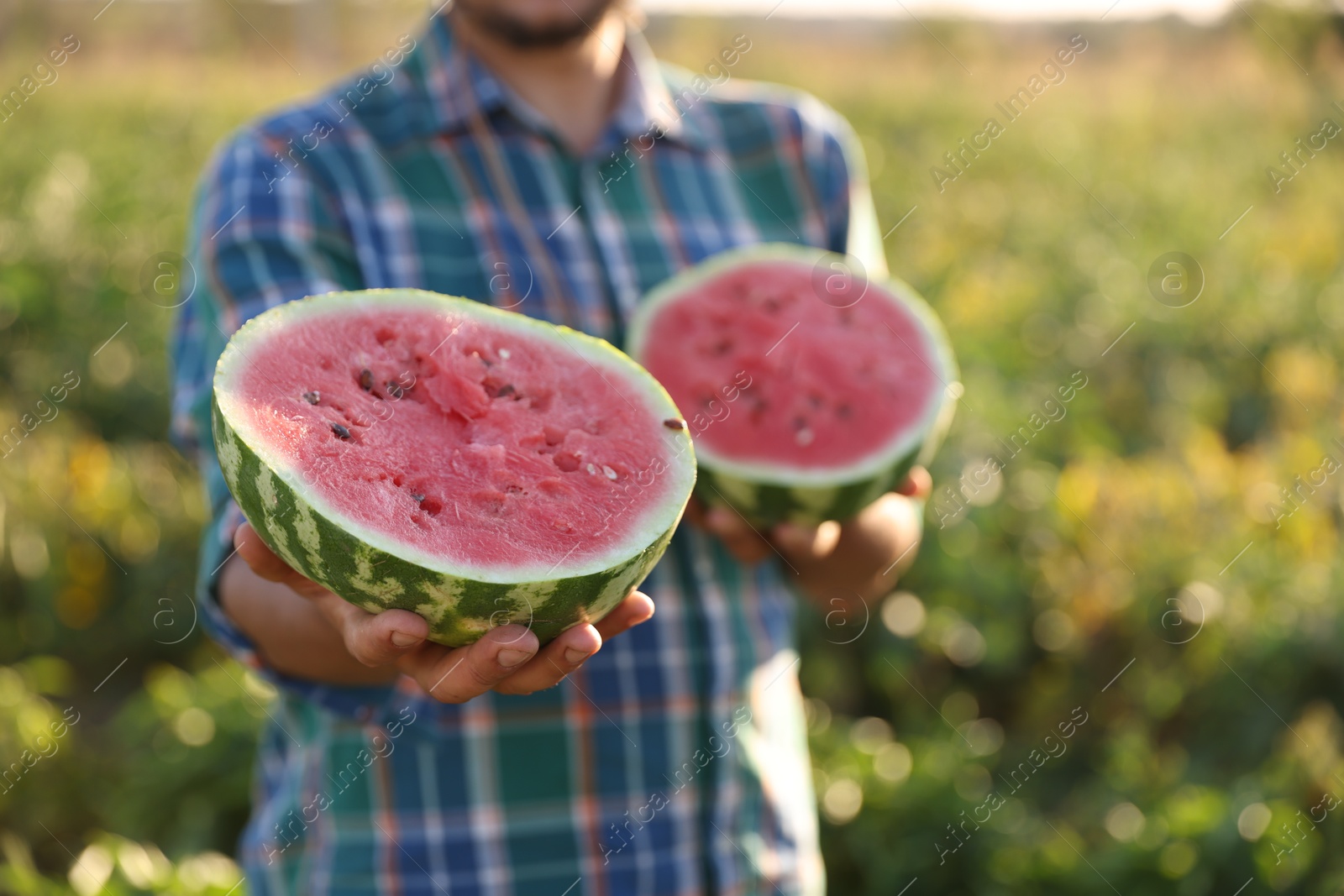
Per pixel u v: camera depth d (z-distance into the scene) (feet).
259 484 2.76
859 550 3.73
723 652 3.59
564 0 3.57
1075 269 13.33
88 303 10.59
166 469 8.21
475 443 2.92
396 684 3.28
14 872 4.94
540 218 3.64
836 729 6.11
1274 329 11.18
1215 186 19.58
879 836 5.46
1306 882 4.95
